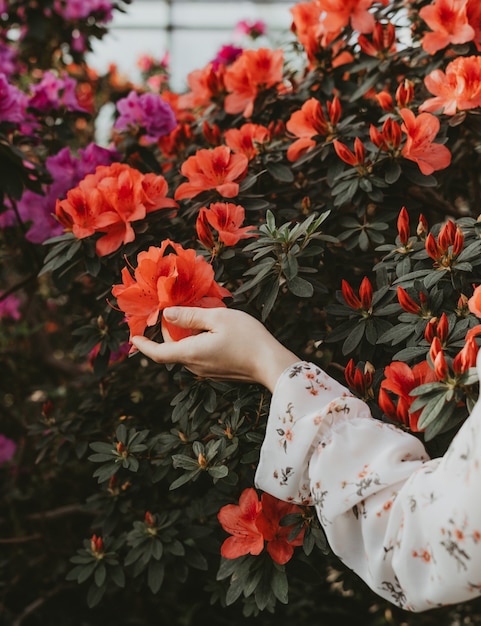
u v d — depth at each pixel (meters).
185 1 4.84
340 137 1.50
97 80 3.52
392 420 0.98
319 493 0.79
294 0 4.77
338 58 1.86
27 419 2.59
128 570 1.66
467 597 0.69
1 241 2.36
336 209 1.54
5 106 1.83
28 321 2.95
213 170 1.40
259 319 1.31
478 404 0.67
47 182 1.88
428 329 0.99
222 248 1.26
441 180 1.78
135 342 0.96
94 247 1.41
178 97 2.15
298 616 2.23
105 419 1.76
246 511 1.15
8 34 3.13
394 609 2.01
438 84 1.43
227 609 2.22
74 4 2.93
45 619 2.25
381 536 0.76
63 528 2.51
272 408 0.85
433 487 0.69
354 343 1.16
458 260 1.11
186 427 1.31
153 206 1.38
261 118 1.87
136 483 1.63
